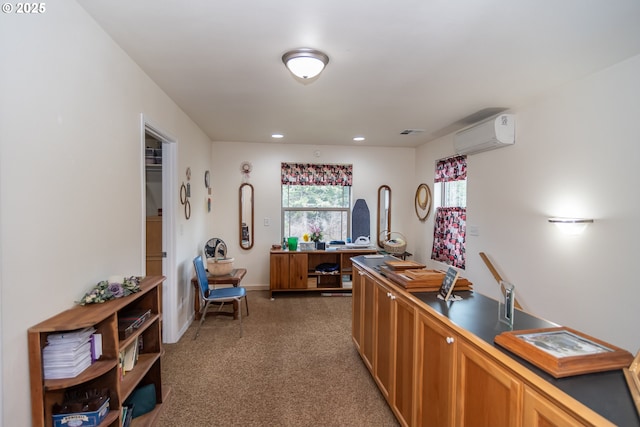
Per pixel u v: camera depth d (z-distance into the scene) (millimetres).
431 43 2035
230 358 2918
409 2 1614
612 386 921
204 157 4605
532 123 3080
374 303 2432
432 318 1580
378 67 2400
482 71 2463
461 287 1975
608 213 2346
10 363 1188
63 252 1487
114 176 1987
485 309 1611
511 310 1383
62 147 1487
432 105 3303
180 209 3430
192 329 3621
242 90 2881
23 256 1253
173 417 2098
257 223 5352
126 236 2141
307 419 2084
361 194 5598
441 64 2344
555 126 2814
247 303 4504
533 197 3066
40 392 1306
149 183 3771
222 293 3605
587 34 1910
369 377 2598
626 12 1681
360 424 2041
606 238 2357
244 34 1934
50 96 1409
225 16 1740
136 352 1995
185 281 3619
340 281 5125
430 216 5141
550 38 1960
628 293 2205
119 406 1561
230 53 2180
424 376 1669
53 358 1348
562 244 2738
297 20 1781
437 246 4945
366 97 3066
